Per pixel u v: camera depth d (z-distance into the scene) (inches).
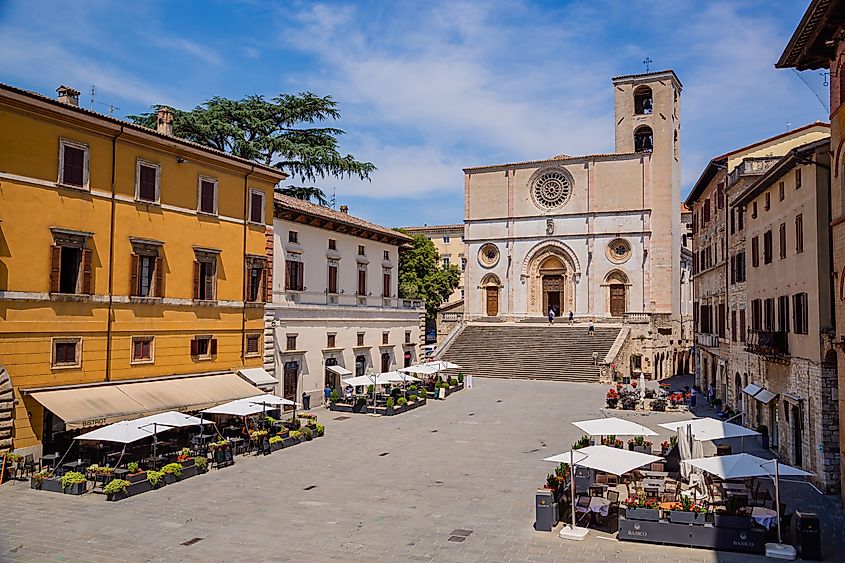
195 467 1096.2
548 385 2288.4
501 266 3218.5
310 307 1763.0
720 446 1279.5
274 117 2425.0
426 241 3213.6
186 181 1380.4
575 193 3090.6
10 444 1044.5
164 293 1321.4
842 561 745.6
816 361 1075.3
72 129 1151.0
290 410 1668.3
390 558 743.7
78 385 1144.8
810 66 1028.5
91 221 1181.7
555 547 782.5
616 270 3004.4
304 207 1795.0
